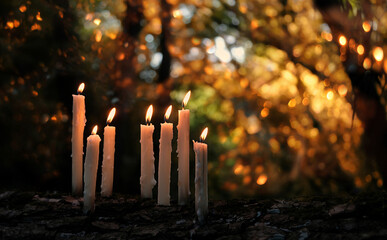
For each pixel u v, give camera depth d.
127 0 5.39
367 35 3.54
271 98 7.00
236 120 7.51
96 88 5.26
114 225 1.83
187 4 6.23
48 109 5.13
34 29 4.39
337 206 1.75
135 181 6.21
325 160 6.68
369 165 4.88
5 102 5.02
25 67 4.91
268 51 6.91
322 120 6.51
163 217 1.92
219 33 6.59
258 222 1.79
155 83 6.93
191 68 6.74
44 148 5.28
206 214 1.77
